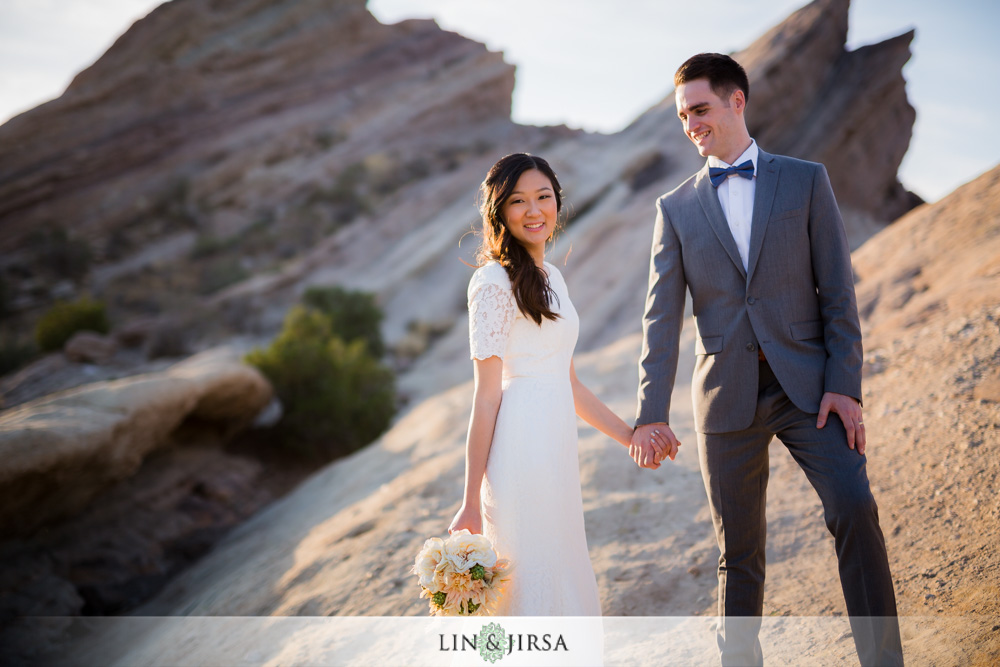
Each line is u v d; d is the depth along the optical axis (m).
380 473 6.95
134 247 38.19
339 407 12.70
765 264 2.26
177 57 50.81
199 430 11.10
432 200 41.34
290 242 38.09
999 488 3.01
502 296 2.26
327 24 56.12
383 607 3.67
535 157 2.42
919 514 3.09
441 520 4.70
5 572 6.71
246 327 27.48
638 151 39.06
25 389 18.53
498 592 2.05
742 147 2.39
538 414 2.24
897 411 4.01
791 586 2.96
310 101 51.81
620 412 6.00
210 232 39.81
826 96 37.09
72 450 6.84
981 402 3.70
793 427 2.19
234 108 48.97
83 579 7.20
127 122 45.44
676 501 4.01
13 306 31.64
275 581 4.76
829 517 2.07
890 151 38.31
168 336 23.73
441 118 53.12
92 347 20.91
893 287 5.72
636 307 26.39
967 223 5.82
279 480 11.73
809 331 2.24
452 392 9.16
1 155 41.06
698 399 2.38
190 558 8.34
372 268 34.47
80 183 41.59
